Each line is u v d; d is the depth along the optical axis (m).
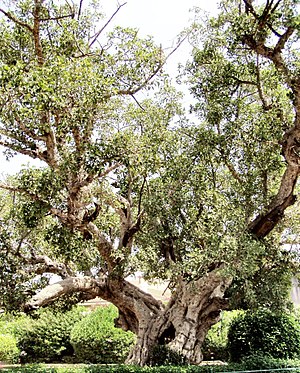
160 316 13.03
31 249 12.34
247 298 10.96
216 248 10.41
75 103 9.51
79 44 10.98
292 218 13.27
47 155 11.05
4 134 10.70
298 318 14.94
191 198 12.27
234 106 12.46
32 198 10.45
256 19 11.02
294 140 11.32
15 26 10.70
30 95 8.70
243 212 11.15
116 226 14.13
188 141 12.75
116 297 13.30
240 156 11.82
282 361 11.16
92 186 11.12
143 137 11.16
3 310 10.66
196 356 12.11
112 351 17.55
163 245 12.70
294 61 11.17
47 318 19.36
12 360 18.30
